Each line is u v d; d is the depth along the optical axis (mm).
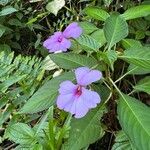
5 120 273
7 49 359
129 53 206
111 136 260
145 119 196
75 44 259
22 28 390
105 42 260
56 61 234
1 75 287
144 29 303
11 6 374
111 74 268
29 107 213
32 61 298
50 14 384
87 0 340
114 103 234
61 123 252
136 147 185
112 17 235
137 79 283
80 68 201
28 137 222
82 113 187
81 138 202
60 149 224
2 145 291
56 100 211
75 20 349
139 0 328
